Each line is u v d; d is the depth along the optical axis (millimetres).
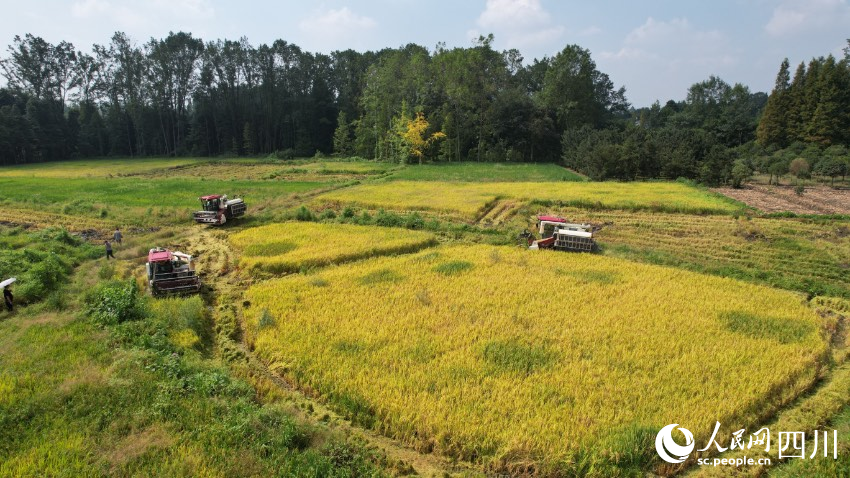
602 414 14320
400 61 112125
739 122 115750
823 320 22312
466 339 19125
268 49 131750
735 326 20656
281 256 31734
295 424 13539
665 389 15461
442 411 14445
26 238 36688
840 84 87250
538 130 112000
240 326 22125
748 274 29359
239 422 13516
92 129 129375
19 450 12281
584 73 116750
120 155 132000
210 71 130375
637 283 26438
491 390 15711
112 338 18906
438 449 13438
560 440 13172
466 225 42406
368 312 22031
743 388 15602
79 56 132750
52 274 27438
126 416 13820
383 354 18016
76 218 47125
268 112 133125
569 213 48812
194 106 139625
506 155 113000
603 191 59750
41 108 119188
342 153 121188
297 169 91562
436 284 26047
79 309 22656
